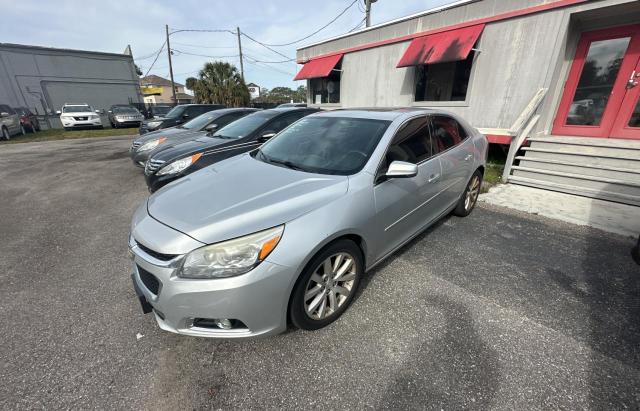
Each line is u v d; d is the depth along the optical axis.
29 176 7.29
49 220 4.48
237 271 1.75
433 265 3.02
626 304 2.43
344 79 10.70
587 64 6.10
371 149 2.55
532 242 3.46
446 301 2.50
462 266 3.00
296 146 3.01
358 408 1.67
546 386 1.75
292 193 2.13
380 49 9.25
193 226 1.87
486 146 4.28
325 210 2.04
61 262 3.27
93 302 2.60
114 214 4.68
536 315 2.32
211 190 2.30
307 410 1.67
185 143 5.14
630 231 3.67
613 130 5.93
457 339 2.11
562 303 2.45
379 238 2.49
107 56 24.67
